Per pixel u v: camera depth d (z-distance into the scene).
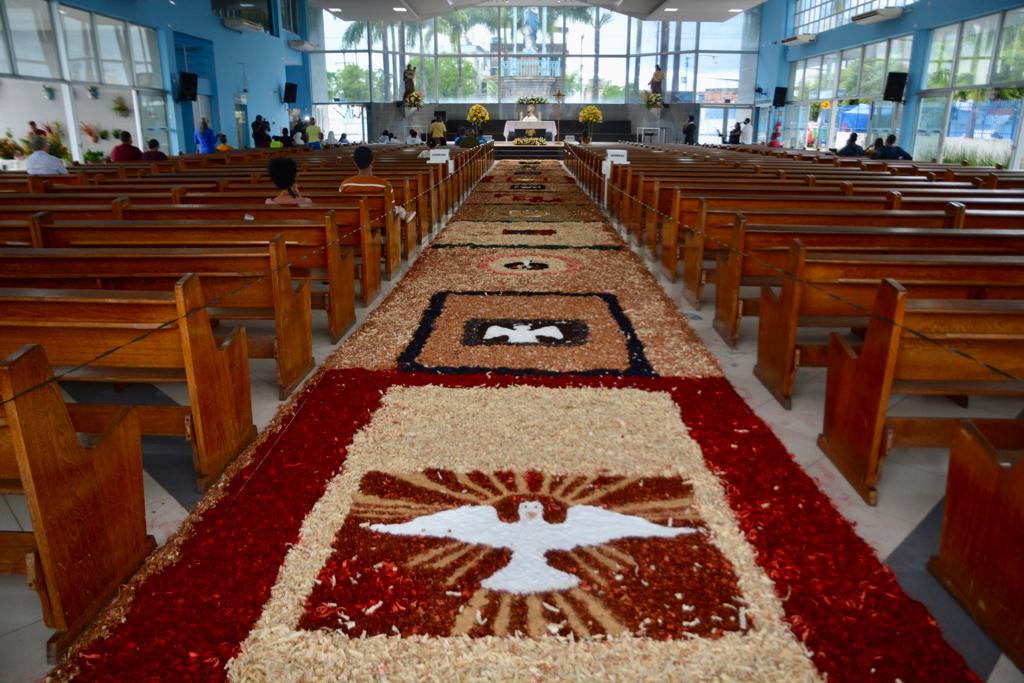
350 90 32.03
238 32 22.06
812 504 2.69
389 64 32.06
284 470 2.95
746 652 1.96
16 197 5.60
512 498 2.73
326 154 14.70
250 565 2.34
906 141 19.50
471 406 3.57
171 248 3.93
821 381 4.04
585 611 2.12
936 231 4.20
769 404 3.72
